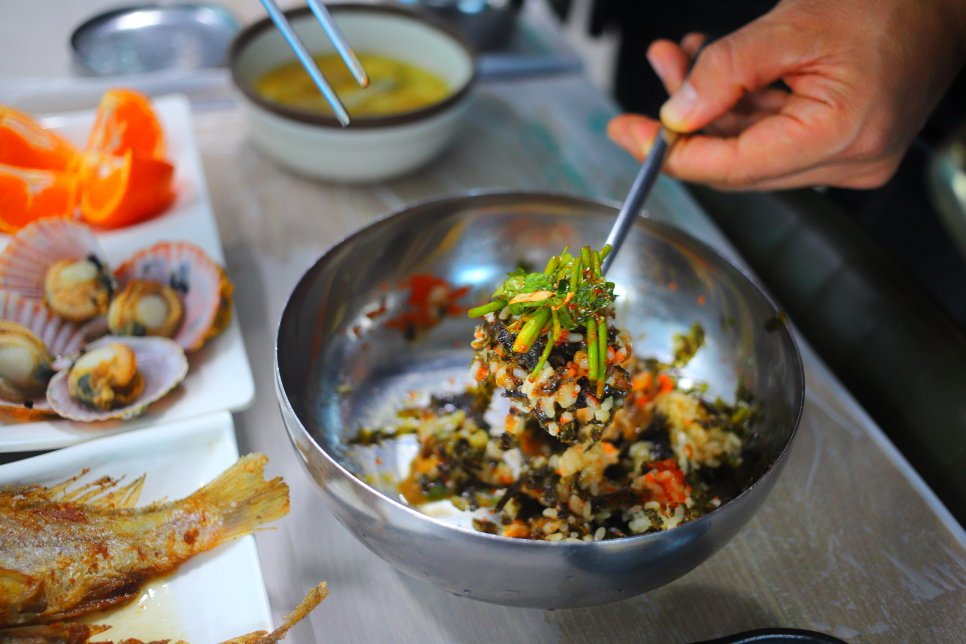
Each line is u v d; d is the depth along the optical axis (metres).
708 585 0.36
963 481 0.40
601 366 0.33
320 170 0.53
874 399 0.45
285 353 0.36
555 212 0.43
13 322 0.39
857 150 0.42
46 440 0.36
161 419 0.38
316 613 0.34
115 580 0.33
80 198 0.47
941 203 0.40
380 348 0.43
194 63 0.64
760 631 0.31
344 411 0.40
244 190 0.55
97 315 0.42
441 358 0.44
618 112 0.65
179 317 0.41
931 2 0.41
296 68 0.58
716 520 0.30
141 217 0.48
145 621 0.32
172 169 0.48
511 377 0.35
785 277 0.51
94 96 0.60
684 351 0.42
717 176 0.44
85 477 0.35
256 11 0.76
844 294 0.48
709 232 0.53
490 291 0.45
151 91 0.61
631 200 0.40
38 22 0.71
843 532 0.38
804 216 0.51
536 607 0.32
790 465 0.40
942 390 0.42
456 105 0.52
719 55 0.40
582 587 0.30
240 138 0.59
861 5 0.41
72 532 0.33
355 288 0.42
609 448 0.39
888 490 0.40
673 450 0.39
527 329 0.33
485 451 0.40
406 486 0.38
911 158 0.59
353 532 0.32
